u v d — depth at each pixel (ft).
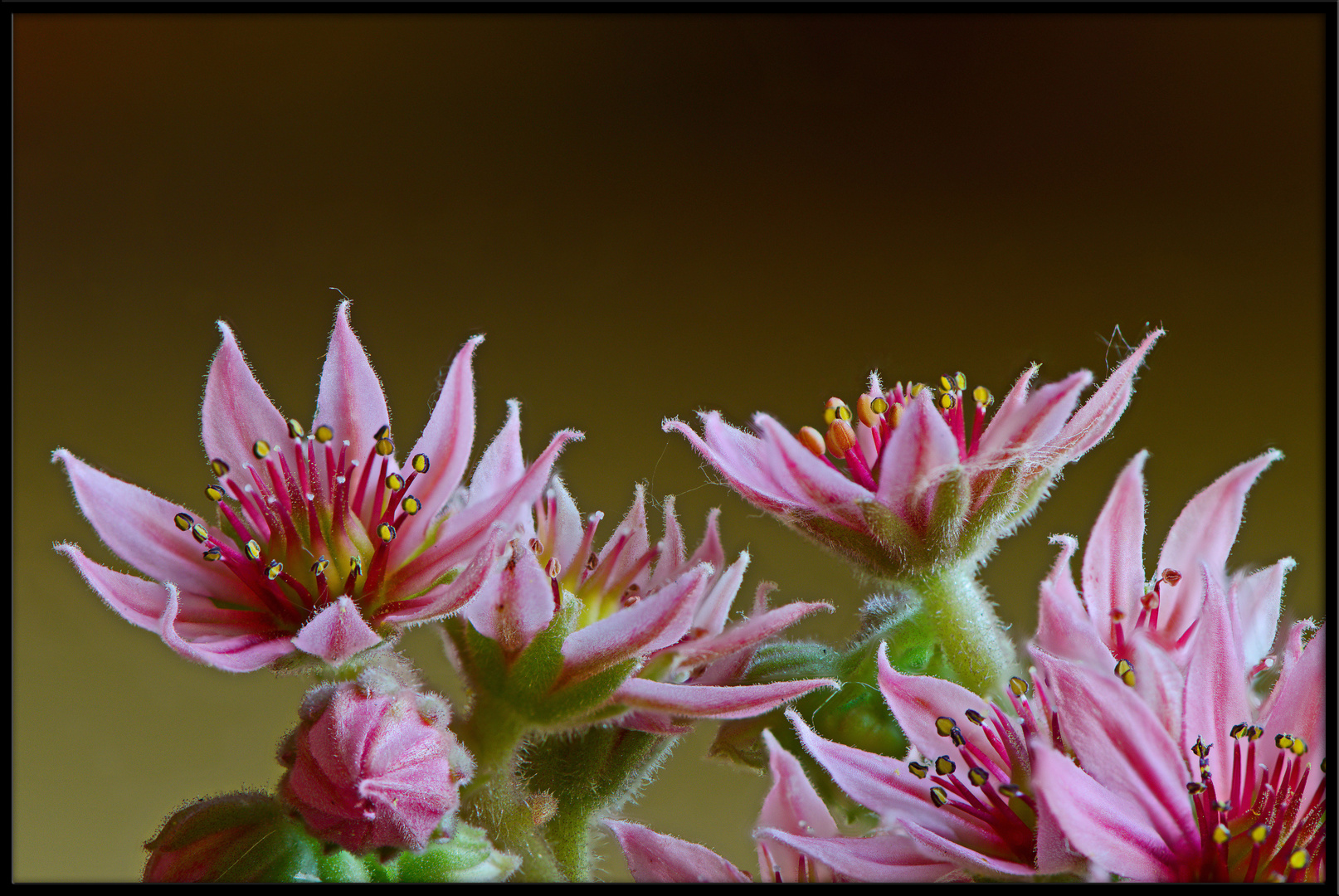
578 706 0.61
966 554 0.62
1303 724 0.60
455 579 0.62
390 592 0.62
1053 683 0.59
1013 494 0.62
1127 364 0.62
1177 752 0.59
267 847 0.61
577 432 0.62
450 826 0.60
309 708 0.60
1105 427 0.62
